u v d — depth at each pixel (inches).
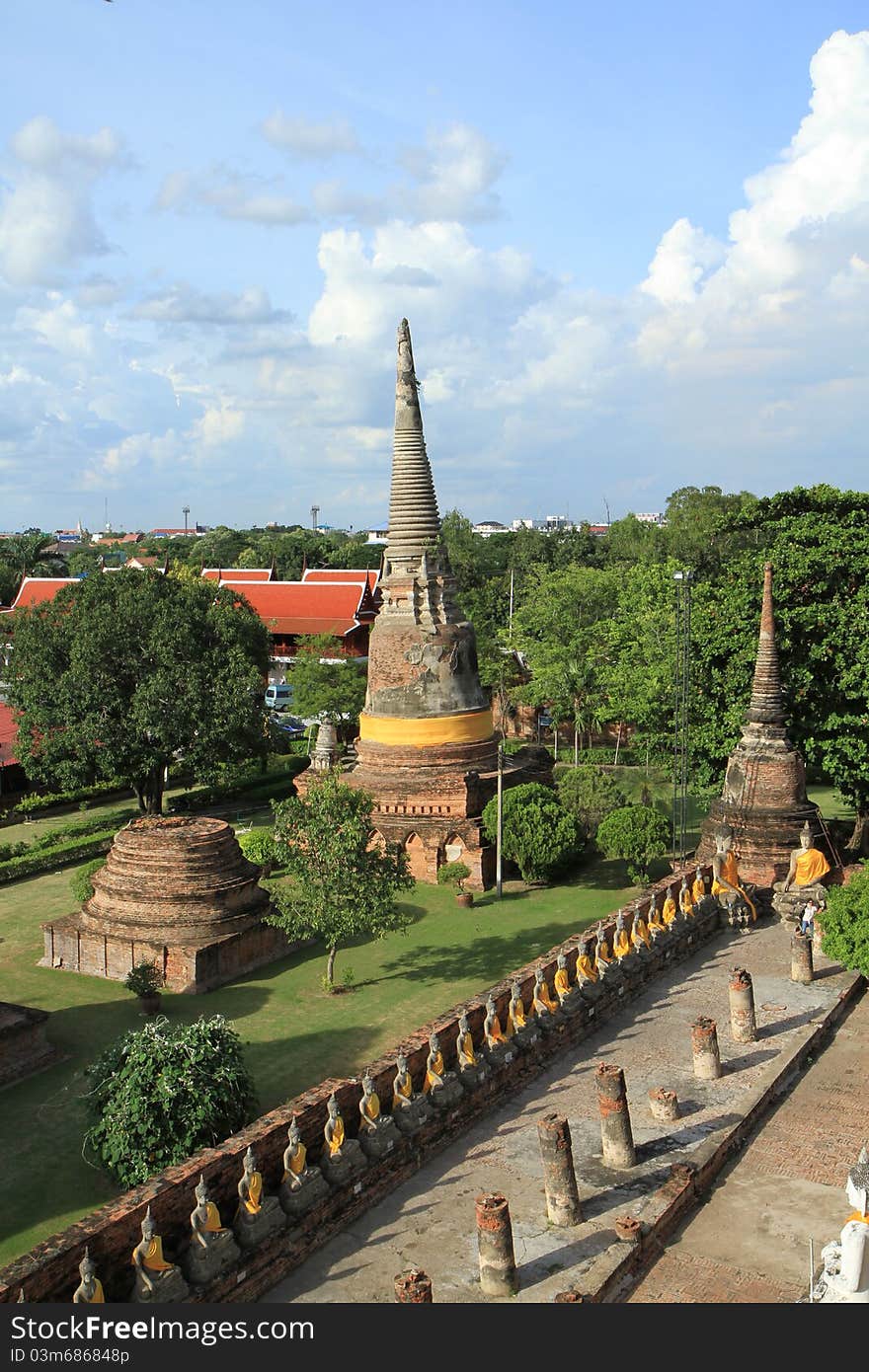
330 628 3878.0
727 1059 1095.0
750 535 4047.7
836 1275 700.0
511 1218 817.5
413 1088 927.7
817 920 1286.9
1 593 4872.0
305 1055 1244.5
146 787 2438.5
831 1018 1215.6
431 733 2086.6
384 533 2285.9
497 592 4591.5
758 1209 844.0
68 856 2097.7
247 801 2605.8
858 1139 955.3
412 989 1448.1
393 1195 858.8
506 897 1840.6
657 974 1339.8
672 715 2247.8
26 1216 927.0
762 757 1704.0
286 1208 772.0
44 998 1435.8
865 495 1873.8
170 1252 709.3
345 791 1466.5
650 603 2615.7
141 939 1477.6
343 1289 737.6
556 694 2913.4
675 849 2017.7
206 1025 1002.7
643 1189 848.9
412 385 2171.5
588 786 2058.3
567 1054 1120.2
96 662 2206.0
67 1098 1154.0
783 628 1814.7
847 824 2134.6
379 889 1417.3
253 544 7746.1
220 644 2342.5
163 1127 911.7
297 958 1585.9
